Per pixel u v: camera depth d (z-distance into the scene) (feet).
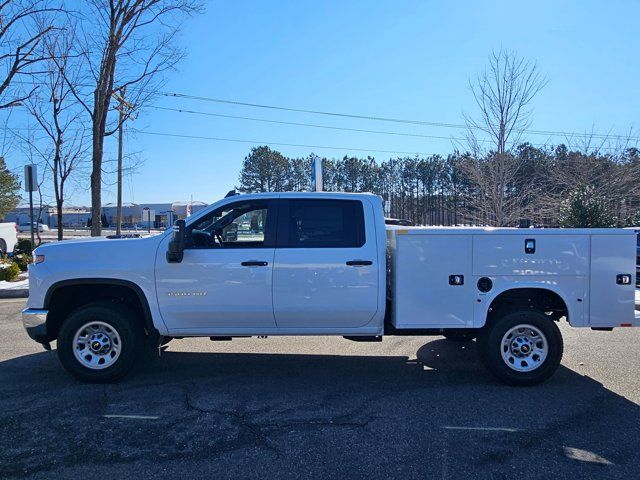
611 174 77.36
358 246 18.67
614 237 18.74
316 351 23.66
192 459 12.67
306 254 18.45
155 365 21.21
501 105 63.57
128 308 19.06
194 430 14.43
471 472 12.06
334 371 20.49
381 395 17.54
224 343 25.14
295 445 13.47
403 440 13.80
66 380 18.97
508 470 12.16
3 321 30.63
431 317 18.65
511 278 18.69
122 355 18.42
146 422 14.99
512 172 67.00
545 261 18.70
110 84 50.14
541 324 18.49
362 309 18.61
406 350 23.86
